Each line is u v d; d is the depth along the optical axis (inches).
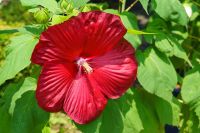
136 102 36.7
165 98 35.2
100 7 40.6
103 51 30.1
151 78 35.5
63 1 31.8
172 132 68.6
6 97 35.1
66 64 29.5
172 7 36.0
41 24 32.5
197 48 54.2
